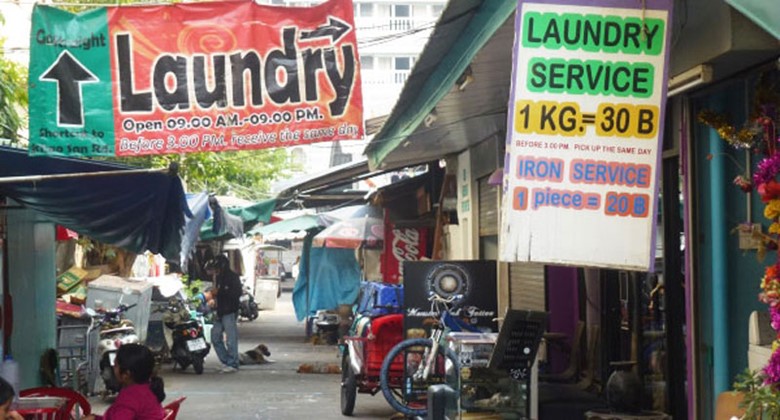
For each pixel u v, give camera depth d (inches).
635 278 396.5
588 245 203.0
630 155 203.8
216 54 297.7
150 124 295.9
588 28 204.4
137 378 245.6
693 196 303.1
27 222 462.6
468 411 350.0
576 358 456.4
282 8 299.0
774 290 206.2
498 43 308.5
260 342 932.0
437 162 730.2
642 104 204.1
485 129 530.3
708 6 246.1
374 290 518.0
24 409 264.2
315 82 299.7
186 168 813.2
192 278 1149.1
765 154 249.1
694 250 303.0
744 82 274.5
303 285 916.6
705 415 299.4
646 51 204.2
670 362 344.2
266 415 480.4
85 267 757.3
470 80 346.0
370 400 534.9
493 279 445.4
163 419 243.4
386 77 2284.7
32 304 472.7
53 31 292.7
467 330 434.3
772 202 211.2
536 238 202.8
